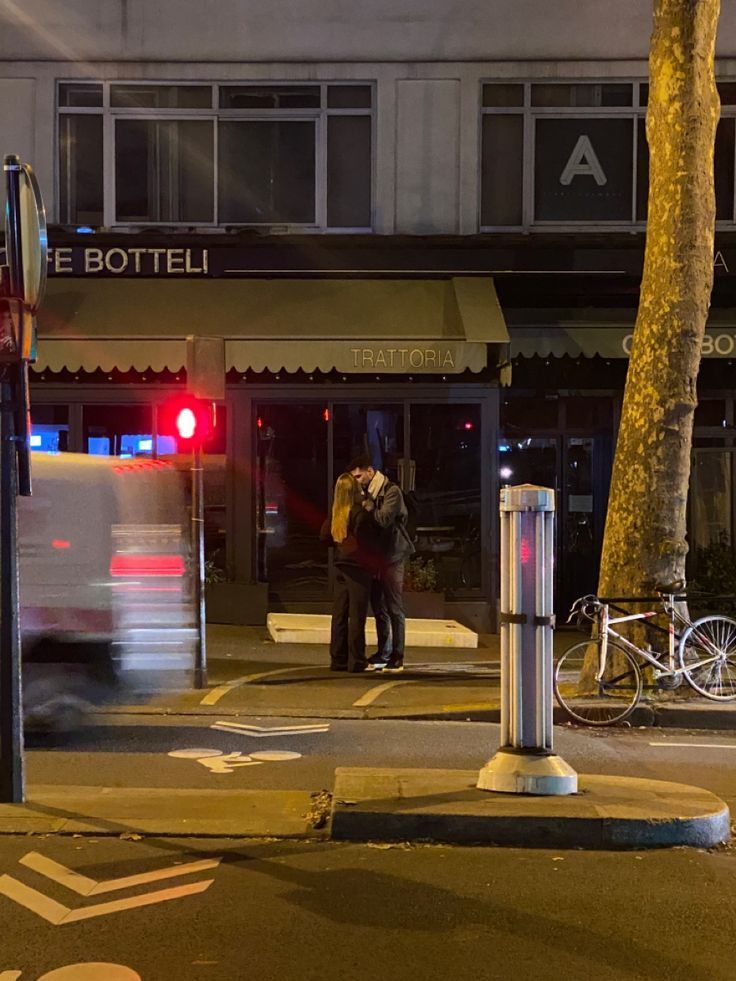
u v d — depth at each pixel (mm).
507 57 15523
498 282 15188
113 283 14984
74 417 15242
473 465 15297
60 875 5297
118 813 6242
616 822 5852
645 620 9875
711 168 9844
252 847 5758
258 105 15719
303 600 15391
